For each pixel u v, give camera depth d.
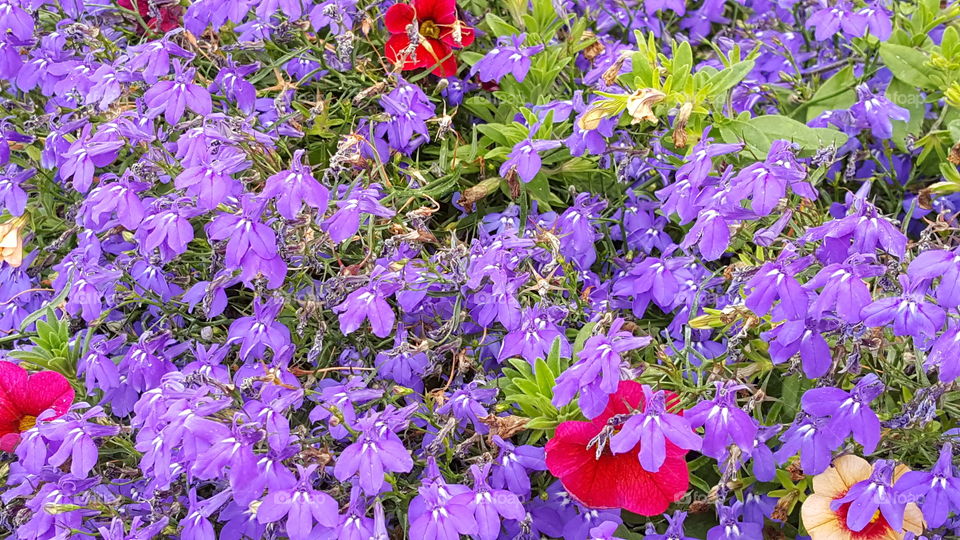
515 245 0.45
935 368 0.44
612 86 0.51
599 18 0.56
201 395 0.42
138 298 0.47
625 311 0.49
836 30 0.50
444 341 0.46
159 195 0.50
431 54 0.51
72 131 0.50
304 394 0.44
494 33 0.53
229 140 0.45
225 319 0.48
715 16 0.58
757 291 0.42
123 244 0.49
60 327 0.47
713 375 0.44
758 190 0.43
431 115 0.49
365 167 0.47
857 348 0.43
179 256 0.49
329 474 0.44
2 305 0.50
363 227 0.47
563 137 0.50
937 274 0.41
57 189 0.51
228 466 0.43
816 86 0.54
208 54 0.50
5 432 0.46
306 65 0.52
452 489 0.42
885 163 0.53
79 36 0.50
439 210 0.51
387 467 0.42
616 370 0.42
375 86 0.49
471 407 0.44
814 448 0.43
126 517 0.45
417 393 0.46
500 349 0.46
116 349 0.48
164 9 0.53
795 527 0.46
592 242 0.48
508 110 0.52
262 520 0.41
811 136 0.48
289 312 0.47
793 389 0.45
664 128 0.50
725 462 0.44
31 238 0.51
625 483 0.43
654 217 0.51
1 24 0.51
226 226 0.44
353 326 0.44
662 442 0.42
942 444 0.43
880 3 0.50
